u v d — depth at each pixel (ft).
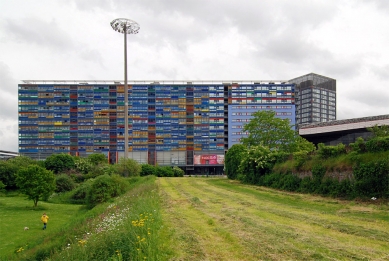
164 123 407.03
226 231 39.75
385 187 58.29
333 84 601.62
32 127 403.34
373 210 52.03
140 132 404.98
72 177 220.23
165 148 404.36
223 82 416.87
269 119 171.42
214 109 410.52
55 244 59.88
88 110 407.23
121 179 142.92
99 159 284.61
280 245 32.58
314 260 27.86
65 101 407.44
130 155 403.34
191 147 405.59
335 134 240.73
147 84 410.11
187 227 42.93
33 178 151.53
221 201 73.72
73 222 85.61
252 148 133.49
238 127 402.93
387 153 60.54
